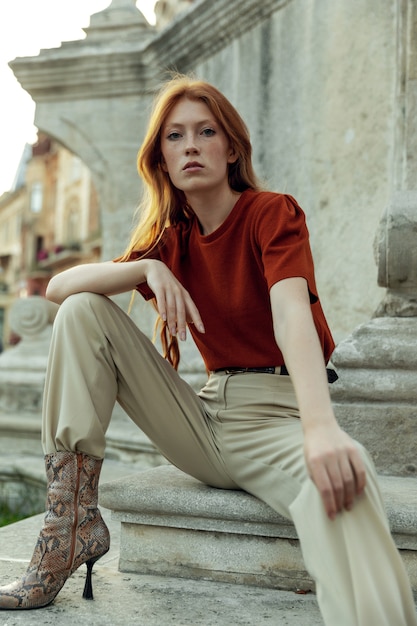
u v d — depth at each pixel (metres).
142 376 1.81
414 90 2.78
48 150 41.75
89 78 5.77
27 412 5.81
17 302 6.14
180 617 1.66
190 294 1.91
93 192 34.50
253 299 1.80
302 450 1.64
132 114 5.75
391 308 2.48
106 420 1.76
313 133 4.17
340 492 1.33
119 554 2.14
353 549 1.35
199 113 1.83
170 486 1.97
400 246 2.43
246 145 1.91
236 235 1.81
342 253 3.95
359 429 2.30
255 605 1.74
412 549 1.75
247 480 1.81
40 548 1.71
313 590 1.83
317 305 1.82
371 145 3.78
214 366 1.92
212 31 4.90
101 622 1.62
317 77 4.15
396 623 1.34
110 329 1.77
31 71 5.87
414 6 2.81
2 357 6.14
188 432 1.86
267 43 4.53
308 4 4.21
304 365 1.44
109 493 1.99
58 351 1.73
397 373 2.32
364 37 3.84
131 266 1.80
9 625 1.59
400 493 1.94
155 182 1.99
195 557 1.94
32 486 4.49
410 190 2.59
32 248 42.19
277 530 1.84
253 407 1.82
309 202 4.20
